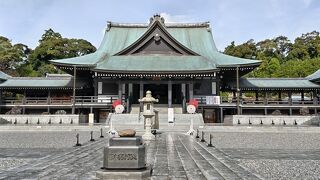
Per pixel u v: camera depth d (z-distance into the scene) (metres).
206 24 65.56
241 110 51.34
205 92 53.31
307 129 35.00
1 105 51.22
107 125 38.75
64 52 100.94
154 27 55.94
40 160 13.34
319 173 11.62
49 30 113.06
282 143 24.08
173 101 56.56
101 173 8.59
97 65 52.44
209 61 54.16
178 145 19.69
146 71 49.84
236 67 50.94
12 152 17.55
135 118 43.03
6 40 107.31
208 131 34.88
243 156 16.62
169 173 10.34
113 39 63.09
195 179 9.43
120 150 8.68
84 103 50.78
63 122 46.47
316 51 107.38
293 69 87.00
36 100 51.66
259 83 54.12
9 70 95.19
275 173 11.62
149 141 22.48
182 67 51.94
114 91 53.00
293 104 51.03
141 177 8.50
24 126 35.84
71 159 13.55
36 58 99.06
